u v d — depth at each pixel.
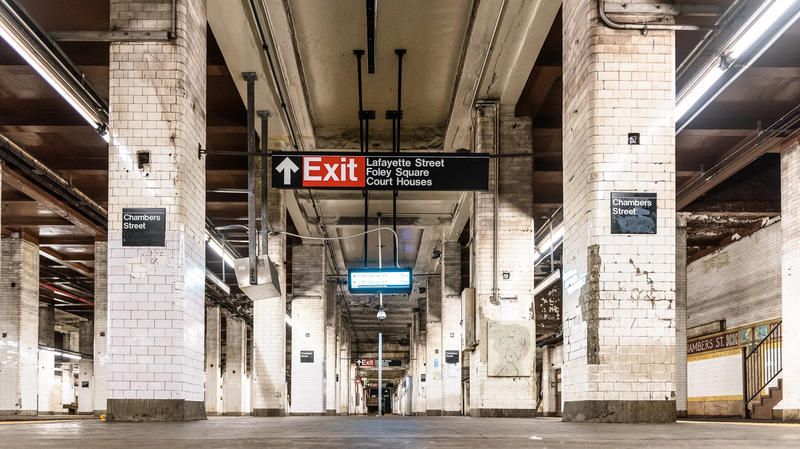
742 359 20.80
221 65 14.46
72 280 33.19
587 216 8.64
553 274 21.88
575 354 8.95
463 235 27.48
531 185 15.68
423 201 23.38
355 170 11.43
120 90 9.49
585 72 8.88
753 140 15.86
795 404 14.12
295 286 26.97
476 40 13.31
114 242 9.27
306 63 15.20
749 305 20.75
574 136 9.31
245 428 7.63
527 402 15.14
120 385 9.05
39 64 10.23
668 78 8.71
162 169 9.37
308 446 4.21
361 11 13.13
